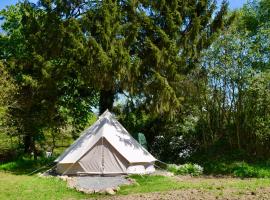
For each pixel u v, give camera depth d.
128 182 18.67
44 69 26.50
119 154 21.33
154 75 25.30
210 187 16.23
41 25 27.47
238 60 25.38
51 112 27.91
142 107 27.81
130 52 26.81
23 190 16.42
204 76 26.62
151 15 27.05
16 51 32.53
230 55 25.52
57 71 27.03
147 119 29.02
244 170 21.62
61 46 26.75
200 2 27.67
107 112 23.31
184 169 22.41
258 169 21.78
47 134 33.78
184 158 27.61
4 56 32.88
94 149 21.30
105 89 26.14
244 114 26.00
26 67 28.45
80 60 26.44
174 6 26.50
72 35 24.70
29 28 27.83
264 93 24.41
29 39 27.55
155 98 25.64
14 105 27.09
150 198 14.41
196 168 22.30
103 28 24.39
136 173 21.44
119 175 20.97
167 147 29.02
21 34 31.69
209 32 27.64
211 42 26.73
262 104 24.56
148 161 22.23
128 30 25.25
